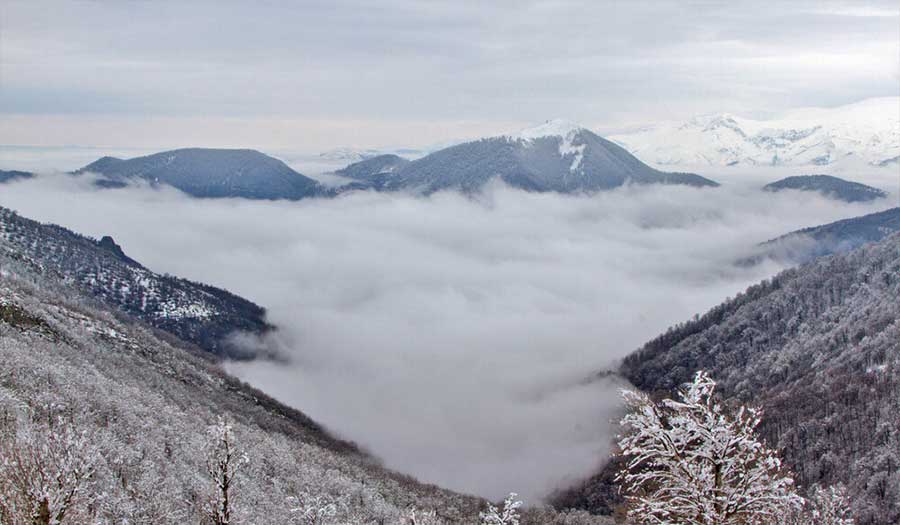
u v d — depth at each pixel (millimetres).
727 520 25984
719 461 26391
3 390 67125
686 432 26797
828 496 42438
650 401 27859
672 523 26750
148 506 59250
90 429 70125
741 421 26953
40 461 34938
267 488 94750
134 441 85125
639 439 27906
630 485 28672
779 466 26703
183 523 64438
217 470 45812
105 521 48000
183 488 76500
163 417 108625
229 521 46125
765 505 26344
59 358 115062
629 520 28391
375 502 114750
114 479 58406
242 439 115000
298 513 55938
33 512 33812
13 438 44312
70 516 35750
